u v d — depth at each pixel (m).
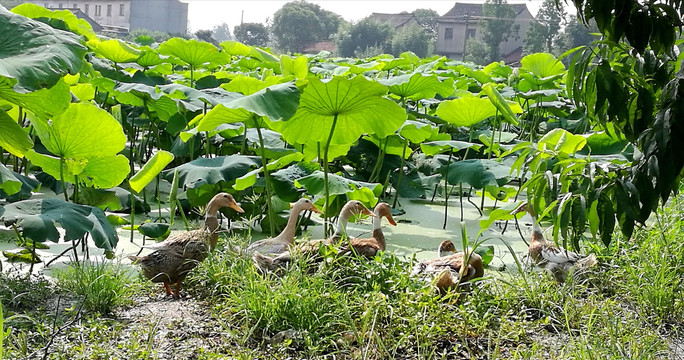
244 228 7.07
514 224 8.06
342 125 6.23
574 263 5.53
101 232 5.20
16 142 4.31
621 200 2.70
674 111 2.56
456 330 4.51
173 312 4.82
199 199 7.42
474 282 5.20
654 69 2.96
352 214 5.95
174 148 8.61
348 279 5.03
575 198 2.90
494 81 14.09
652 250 5.56
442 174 7.91
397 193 8.72
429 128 7.97
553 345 4.42
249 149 8.41
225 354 4.12
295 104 5.38
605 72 2.78
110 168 6.12
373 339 4.25
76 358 3.81
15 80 3.49
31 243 5.96
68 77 7.05
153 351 4.05
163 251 5.09
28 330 4.19
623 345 4.23
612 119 2.81
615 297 5.18
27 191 6.04
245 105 5.27
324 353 4.25
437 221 8.02
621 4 2.61
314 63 14.48
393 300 4.69
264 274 5.09
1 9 3.77
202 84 10.24
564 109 11.70
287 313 4.45
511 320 4.84
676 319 5.02
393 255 5.17
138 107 10.08
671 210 6.18
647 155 2.63
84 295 4.79
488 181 7.31
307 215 7.99
